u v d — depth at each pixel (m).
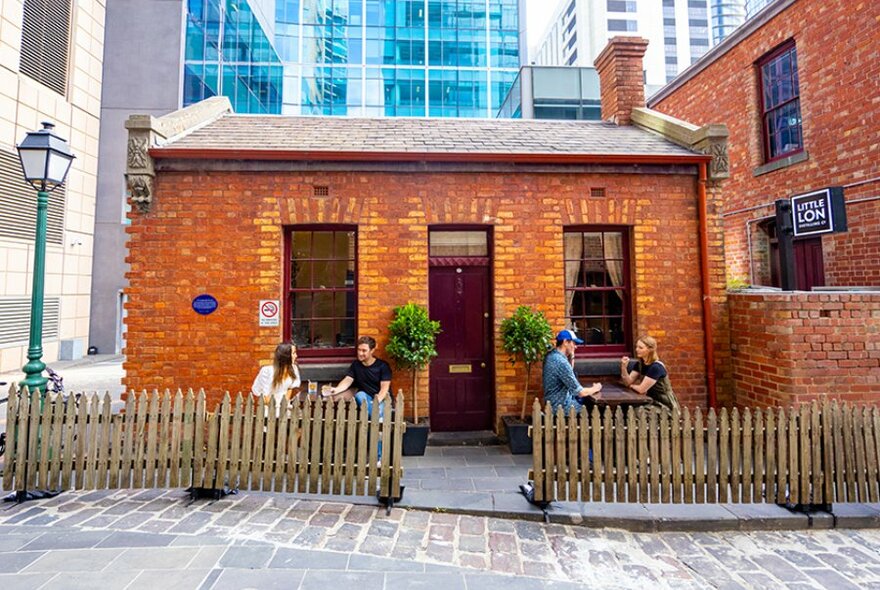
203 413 4.59
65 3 14.61
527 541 3.94
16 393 4.58
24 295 13.12
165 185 6.30
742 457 4.46
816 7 8.23
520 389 6.50
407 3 28.97
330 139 7.07
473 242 6.87
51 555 3.47
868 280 7.40
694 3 77.06
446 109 28.86
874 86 7.30
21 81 12.93
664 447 4.43
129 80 16.56
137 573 3.26
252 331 6.28
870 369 5.63
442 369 6.76
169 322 6.21
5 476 4.50
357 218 6.50
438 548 3.77
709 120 10.95
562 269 6.67
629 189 6.78
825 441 4.42
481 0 29.48
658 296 6.72
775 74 9.37
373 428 4.46
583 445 4.41
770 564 3.66
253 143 6.74
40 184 5.38
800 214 6.41
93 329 16.06
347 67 28.28
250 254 6.34
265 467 4.51
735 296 6.60
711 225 6.74
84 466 4.57
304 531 3.96
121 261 16.33
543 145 7.14
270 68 25.75
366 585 3.21
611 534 4.11
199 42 18.25
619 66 9.08
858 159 7.54
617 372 6.56
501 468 5.52
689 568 3.58
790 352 5.61
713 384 6.57
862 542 4.02
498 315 6.57
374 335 6.44
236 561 3.45
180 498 4.59
